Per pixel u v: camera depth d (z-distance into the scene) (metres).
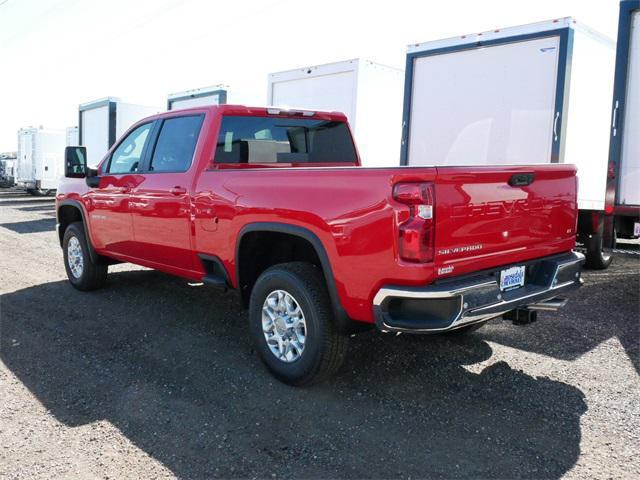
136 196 5.17
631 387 3.77
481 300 3.23
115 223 5.54
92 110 18.52
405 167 3.05
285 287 3.69
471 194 3.21
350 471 2.79
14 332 4.89
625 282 6.94
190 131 4.80
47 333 4.86
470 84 8.06
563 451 2.97
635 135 6.19
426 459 2.89
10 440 3.08
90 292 6.26
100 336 4.77
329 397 3.60
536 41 7.35
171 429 3.20
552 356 4.33
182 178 4.63
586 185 7.87
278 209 3.71
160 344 4.57
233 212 4.07
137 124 5.52
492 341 4.66
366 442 3.06
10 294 6.21
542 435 3.14
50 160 23.92
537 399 3.58
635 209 6.20
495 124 7.83
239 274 4.14
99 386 3.78
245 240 4.07
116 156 5.72
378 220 3.13
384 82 10.62
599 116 8.05
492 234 3.37
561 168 3.88
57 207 6.64
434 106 8.48
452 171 3.09
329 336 3.52
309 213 3.50
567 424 3.26
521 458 2.90
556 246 3.91
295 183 3.61
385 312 3.17
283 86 11.60
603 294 6.30
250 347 4.50
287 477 2.74
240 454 2.95
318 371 3.57
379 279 3.15
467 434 3.14
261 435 3.13
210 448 3.00
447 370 4.03
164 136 5.08
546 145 7.31
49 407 3.47
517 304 3.47
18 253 9.09
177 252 4.77
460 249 3.18
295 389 3.72
